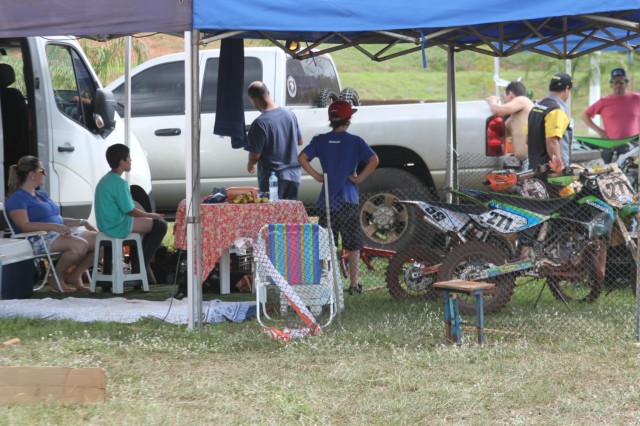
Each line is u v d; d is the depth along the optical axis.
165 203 14.94
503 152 13.63
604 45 12.21
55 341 8.84
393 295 10.94
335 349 8.52
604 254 10.16
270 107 12.84
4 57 12.62
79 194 12.74
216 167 14.51
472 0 8.41
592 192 9.80
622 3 8.12
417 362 8.05
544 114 11.77
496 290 10.02
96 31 8.91
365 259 12.27
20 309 10.04
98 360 8.16
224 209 10.28
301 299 9.97
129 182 13.49
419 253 10.79
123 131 13.97
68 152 12.55
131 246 12.21
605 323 9.46
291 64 14.95
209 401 6.95
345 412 6.66
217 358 8.35
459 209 10.15
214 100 14.59
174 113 14.82
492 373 7.70
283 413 6.64
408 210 13.48
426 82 41.06
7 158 12.48
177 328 9.38
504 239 10.16
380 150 14.07
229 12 8.73
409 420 6.49
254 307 10.30
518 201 9.91
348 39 11.96
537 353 8.41
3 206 11.66
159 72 14.95
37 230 11.48
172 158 14.74
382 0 8.54
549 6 8.27
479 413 6.66
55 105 12.38
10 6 8.95
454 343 8.69
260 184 12.89
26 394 6.73
